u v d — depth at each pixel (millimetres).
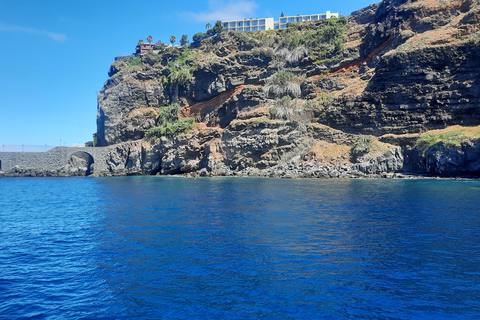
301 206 44312
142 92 154375
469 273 19938
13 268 22266
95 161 147875
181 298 17281
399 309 15992
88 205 51656
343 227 31578
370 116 104812
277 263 21859
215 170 114375
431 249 24422
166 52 164500
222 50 151750
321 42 137500
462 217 35750
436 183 72438
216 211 41469
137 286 18812
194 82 145125
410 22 115312
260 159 111312
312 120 116250
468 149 79062
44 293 18328
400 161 91562
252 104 124875
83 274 20844
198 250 24844
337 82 124812
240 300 16953
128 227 33250
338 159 101125
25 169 146625
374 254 23406
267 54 140125
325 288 18141
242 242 26797
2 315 15977
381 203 45969
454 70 95812
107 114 154500
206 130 124875
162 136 131625
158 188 75562
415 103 99062
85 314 15961
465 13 107125
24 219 41125
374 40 123625
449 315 15445
